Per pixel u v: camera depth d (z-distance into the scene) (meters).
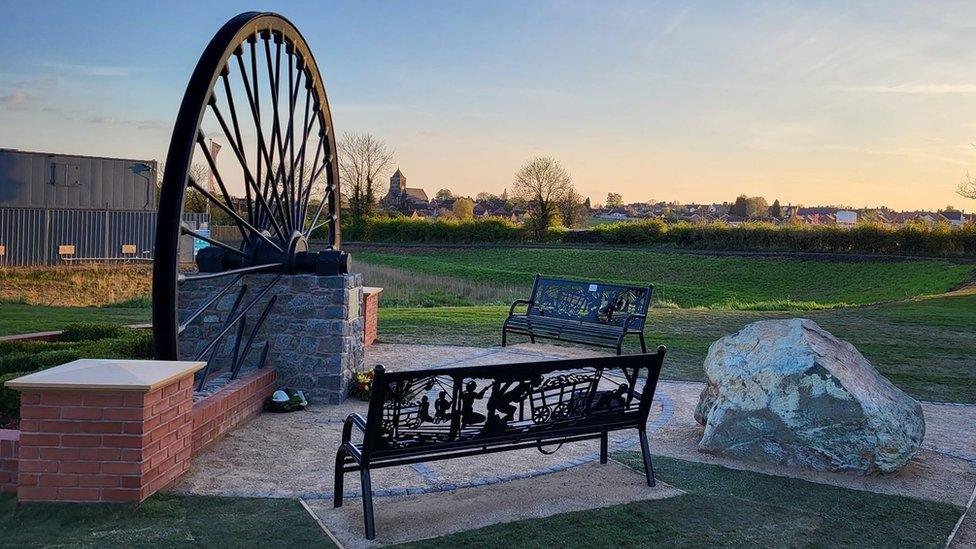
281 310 8.30
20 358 7.61
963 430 7.47
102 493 4.72
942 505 5.15
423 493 5.25
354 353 8.85
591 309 12.59
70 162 29.11
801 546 4.36
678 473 5.73
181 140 6.67
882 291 33.78
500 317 16.36
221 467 5.71
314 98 10.63
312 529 4.44
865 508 5.04
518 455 6.28
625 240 51.62
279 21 8.76
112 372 4.91
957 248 41.19
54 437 4.70
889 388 6.27
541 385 5.18
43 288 23.08
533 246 52.56
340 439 6.72
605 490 5.30
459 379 4.79
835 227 45.03
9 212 27.80
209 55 6.96
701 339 13.79
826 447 5.82
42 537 4.24
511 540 4.32
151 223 31.33
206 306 7.68
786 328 6.50
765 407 6.04
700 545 4.33
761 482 5.53
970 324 16.52
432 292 25.84
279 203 9.23
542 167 60.78
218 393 6.76
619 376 10.24
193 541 4.20
